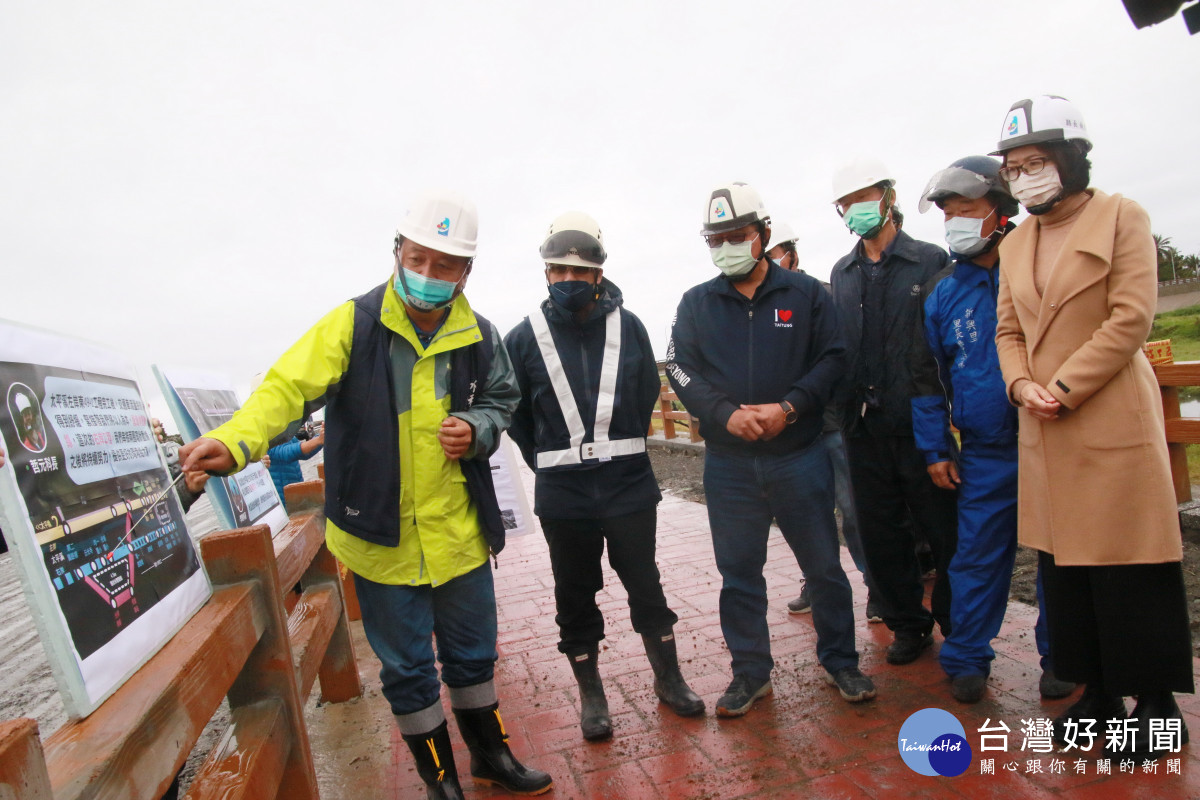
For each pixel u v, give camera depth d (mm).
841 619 3236
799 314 3219
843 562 5285
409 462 2508
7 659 5398
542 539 7148
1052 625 2736
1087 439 2570
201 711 1529
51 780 1077
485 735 2768
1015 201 3059
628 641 4195
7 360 1362
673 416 12852
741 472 3232
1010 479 3031
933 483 3434
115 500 1620
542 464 3189
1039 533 2738
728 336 3268
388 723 3449
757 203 3150
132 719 1259
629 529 3195
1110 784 2443
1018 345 2840
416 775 2932
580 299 3070
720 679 3582
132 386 1981
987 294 3084
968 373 3104
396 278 2467
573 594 3232
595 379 3174
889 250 3498
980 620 3082
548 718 3381
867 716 3057
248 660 2064
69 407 1551
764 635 3271
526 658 4129
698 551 5984
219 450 1989
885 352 3457
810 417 3191
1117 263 2529
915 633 3553
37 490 1332
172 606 1689
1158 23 2039
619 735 3139
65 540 1369
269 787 1769
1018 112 2664
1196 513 4535
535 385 3219
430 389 2541
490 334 2762
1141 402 2520
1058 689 3020
